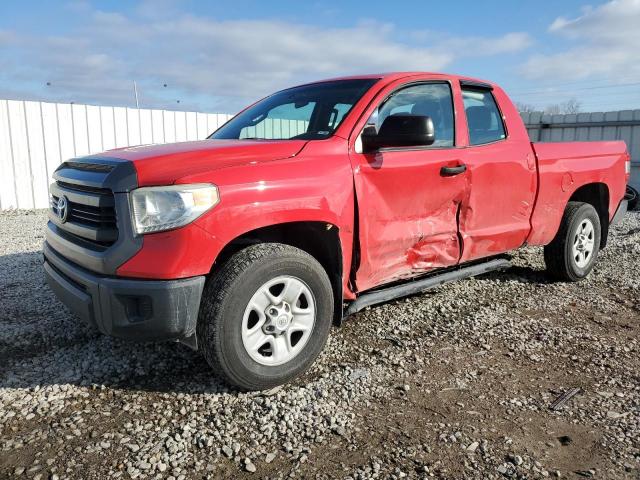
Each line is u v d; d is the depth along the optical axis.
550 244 5.22
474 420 2.77
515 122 4.69
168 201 2.66
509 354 3.60
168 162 2.86
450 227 4.03
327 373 3.27
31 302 4.56
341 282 3.37
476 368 3.38
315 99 3.97
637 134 12.35
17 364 3.34
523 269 5.85
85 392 3.00
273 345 3.02
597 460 2.43
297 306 3.12
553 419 2.79
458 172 3.95
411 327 4.05
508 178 4.41
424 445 2.53
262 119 4.18
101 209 2.81
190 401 2.92
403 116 3.33
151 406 2.86
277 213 2.94
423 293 4.87
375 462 2.39
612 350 3.69
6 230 8.39
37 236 7.80
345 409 2.85
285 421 2.72
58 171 3.59
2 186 10.73
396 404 2.91
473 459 2.43
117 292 2.68
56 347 3.61
